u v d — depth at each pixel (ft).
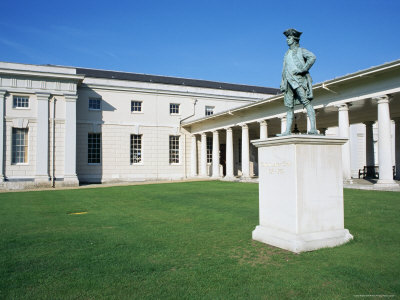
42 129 94.32
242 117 96.48
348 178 64.49
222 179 103.40
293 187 21.80
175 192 66.03
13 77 92.58
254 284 16.49
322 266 18.66
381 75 56.49
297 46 24.72
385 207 36.60
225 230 29.09
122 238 26.81
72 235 28.27
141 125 118.73
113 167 113.60
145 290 15.94
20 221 35.88
